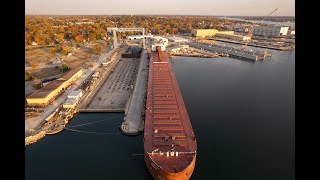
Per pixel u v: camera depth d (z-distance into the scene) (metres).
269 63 193.12
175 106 88.94
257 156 73.12
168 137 69.06
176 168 56.97
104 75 148.12
